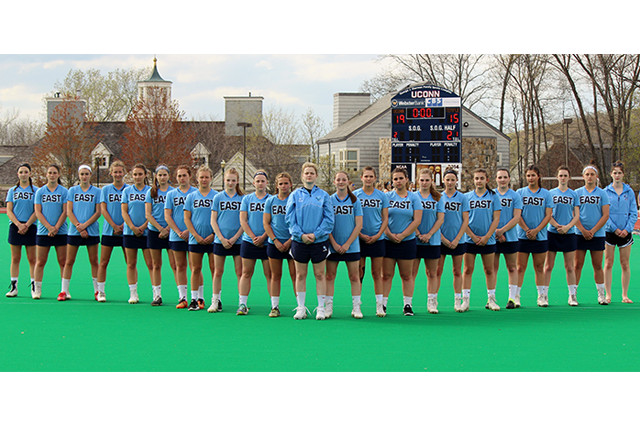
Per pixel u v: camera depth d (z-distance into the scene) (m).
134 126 58.59
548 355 7.61
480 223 10.76
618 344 8.15
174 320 9.66
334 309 11.03
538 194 11.15
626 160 43.00
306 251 9.59
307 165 9.65
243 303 10.20
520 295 12.64
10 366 7.11
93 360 7.36
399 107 31.75
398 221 10.18
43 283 13.73
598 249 11.34
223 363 7.25
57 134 58.50
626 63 42.50
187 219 10.52
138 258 19.05
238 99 65.25
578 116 53.06
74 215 11.60
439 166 31.73
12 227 11.86
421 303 11.79
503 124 52.88
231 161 61.88
